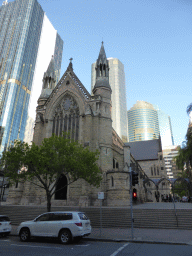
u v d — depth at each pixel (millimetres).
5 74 143375
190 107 34750
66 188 38375
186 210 22922
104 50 49250
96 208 26422
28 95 149750
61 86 45938
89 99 42688
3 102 134125
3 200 52469
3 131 125188
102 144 38875
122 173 35000
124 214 23766
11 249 11820
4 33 162375
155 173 83562
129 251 11391
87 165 25219
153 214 23047
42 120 44656
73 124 42250
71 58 47844
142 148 93875
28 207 28922
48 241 14938
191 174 52031
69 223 14172
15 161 23984
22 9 167500
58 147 25125
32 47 161625
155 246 12930
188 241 14141
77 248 12281
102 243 14148
